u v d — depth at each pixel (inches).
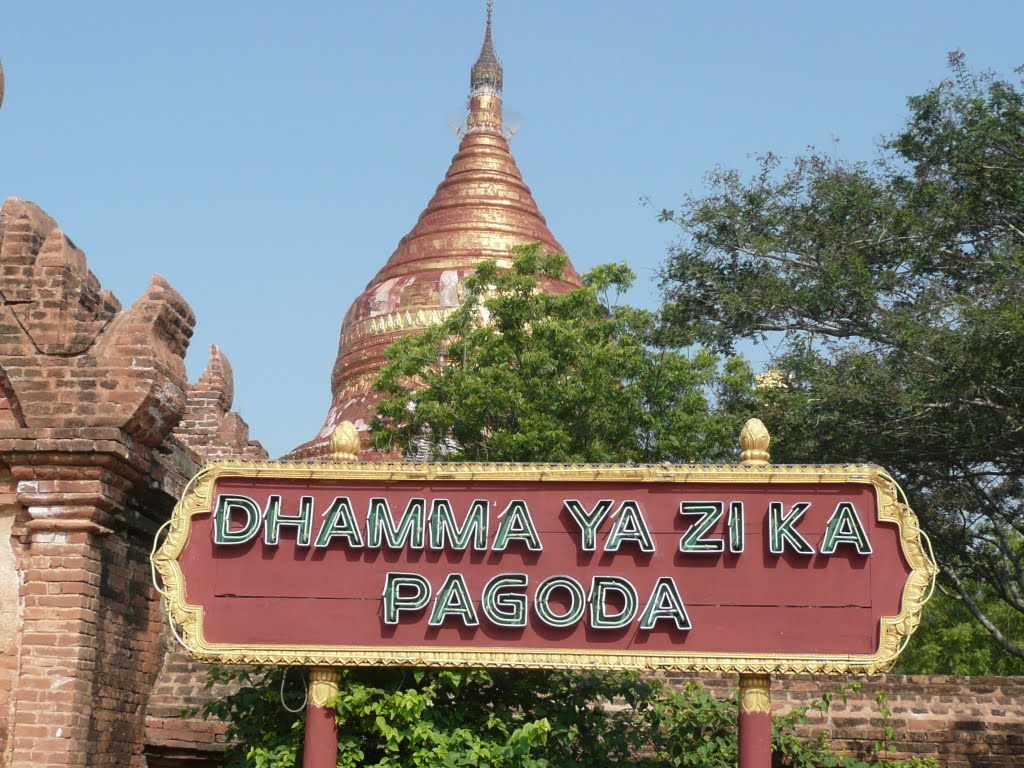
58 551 562.9
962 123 1175.0
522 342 1214.9
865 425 1105.4
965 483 1288.1
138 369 575.2
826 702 641.6
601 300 1264.8
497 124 2073.1
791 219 1232.8
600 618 504.7
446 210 1952.5
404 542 516.4
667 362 1178.0
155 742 639.8
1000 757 660.1
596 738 590.9
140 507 616.7
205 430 919.7
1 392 580.4
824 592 504.1
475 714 567.8
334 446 531.2
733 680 696.4
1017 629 1691.7
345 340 1886.1
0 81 637.3
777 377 1284.4
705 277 1243.8
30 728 543.5
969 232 1210.6
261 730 567.2
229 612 513.0
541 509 517.0
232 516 521.0
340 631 511.2
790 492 511.5
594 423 1154.0
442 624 510.0
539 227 1969.7
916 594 497.4
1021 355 980.6
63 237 594.2
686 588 507.2
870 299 1138.7
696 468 512.1
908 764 645.3
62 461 564.1
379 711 526.6
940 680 683.4
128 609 617.0
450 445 1239.5
